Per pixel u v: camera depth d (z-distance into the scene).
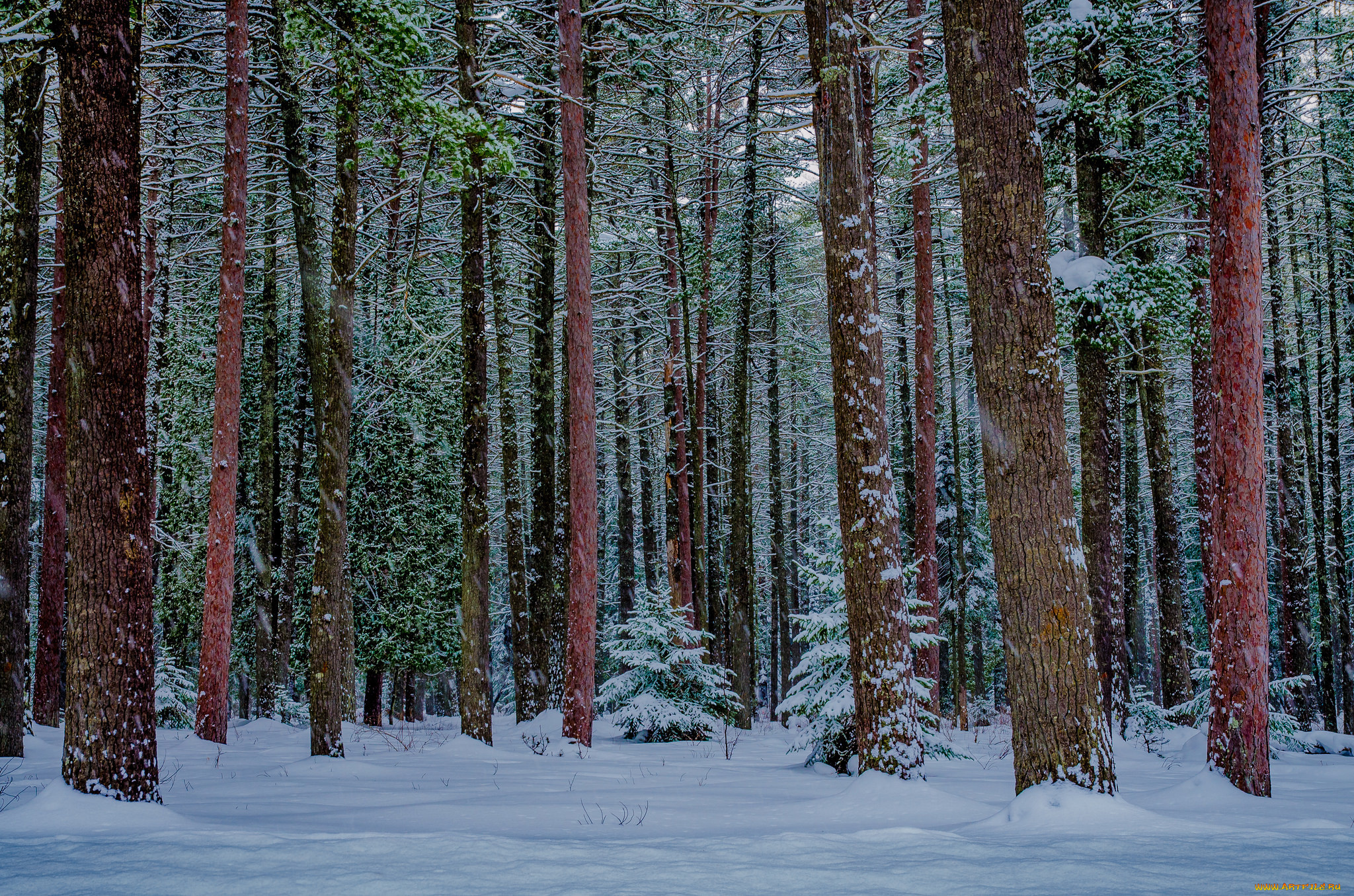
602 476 33.22
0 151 13.21
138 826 5.86
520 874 4.04
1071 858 4.52
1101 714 6.46
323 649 11.60
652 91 22.41
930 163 17.92
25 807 6.14
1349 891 3.63
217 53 18.67
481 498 14.65
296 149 18.19
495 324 19.45
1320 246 23.62
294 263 24.56
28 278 11.02
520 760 12.46
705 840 5.20
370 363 24.62
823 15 9.00
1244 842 5.11
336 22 11.69
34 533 28.83
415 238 12.84
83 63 6.85
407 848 4.70
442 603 25.33
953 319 31.19
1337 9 21.03
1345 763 12.77
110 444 6.66
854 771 10.86
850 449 8.71
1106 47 13.07
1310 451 23.33
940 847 4.95
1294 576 21.03
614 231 24.81
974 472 33.12
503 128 12.77
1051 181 15.52
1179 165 13.80
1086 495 14.17
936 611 15.82
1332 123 20.72
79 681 6.48
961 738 19.80
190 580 24.50
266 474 21.09
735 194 25.56
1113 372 17.38
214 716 13.52
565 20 14.39
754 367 30.42
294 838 5.04
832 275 8.91
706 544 29.86
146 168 20.39
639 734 17.41
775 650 36.84
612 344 28.86
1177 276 12.14
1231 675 8.06
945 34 7.37
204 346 24.91
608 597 41.69
